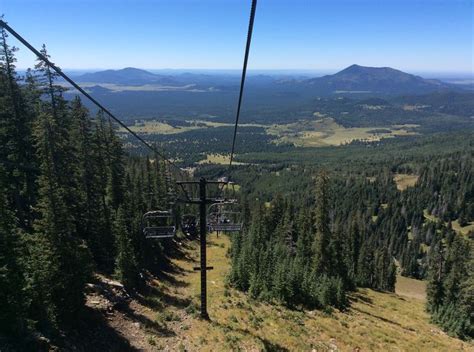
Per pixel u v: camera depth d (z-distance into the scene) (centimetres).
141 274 3597
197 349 2300
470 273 5072
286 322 3111
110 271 3347
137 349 2189
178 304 3111
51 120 3083
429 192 19825
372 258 8262
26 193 3183
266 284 3956
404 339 3384
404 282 11700
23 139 3088
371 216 18375
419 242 15275
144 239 4309
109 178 4341
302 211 6066
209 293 3669
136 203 4947
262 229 6788
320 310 3822
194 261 5597
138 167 8281
